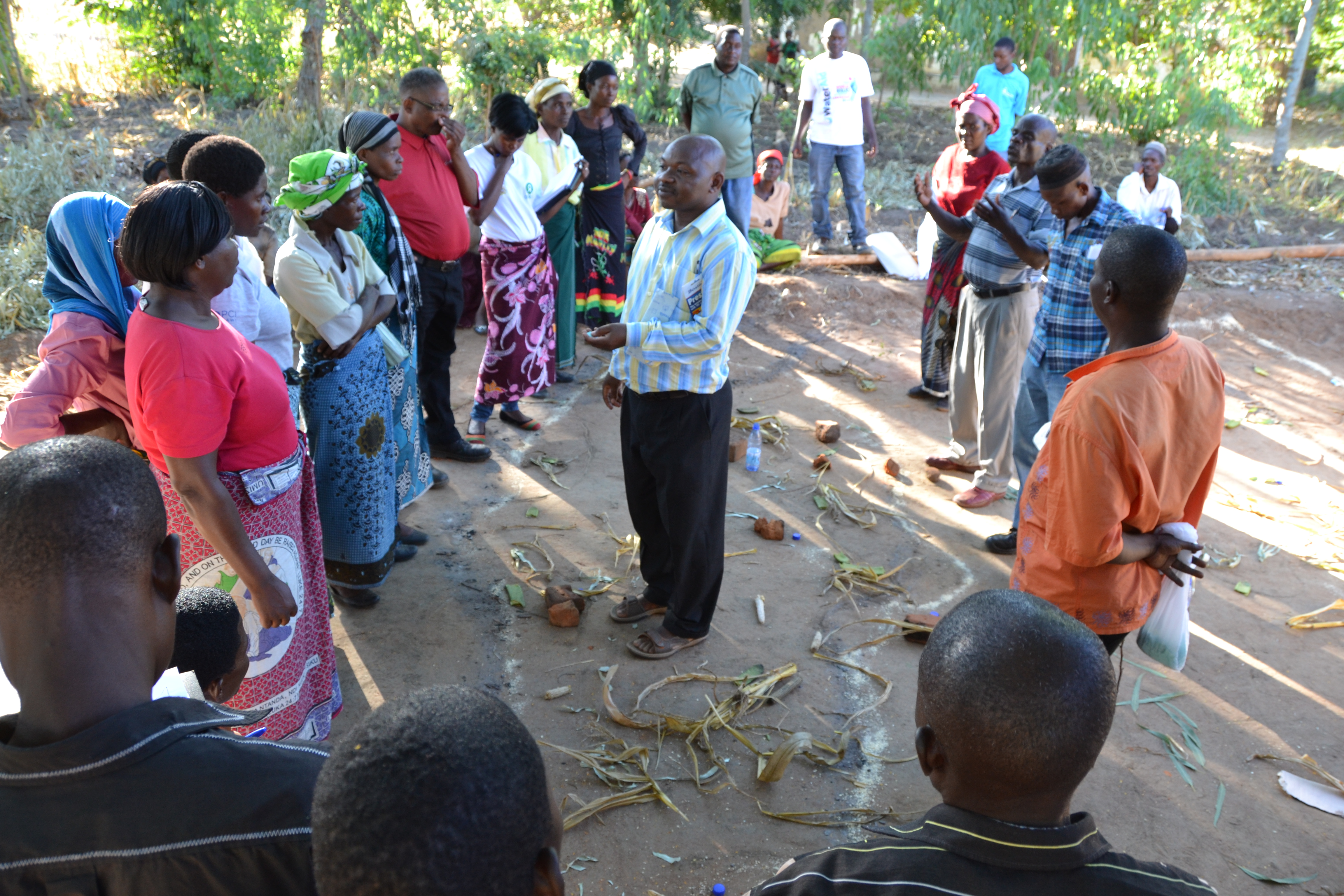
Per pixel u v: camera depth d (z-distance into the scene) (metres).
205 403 2.41
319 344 3.69
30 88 10.66
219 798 1.23
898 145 12.18
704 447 3.58
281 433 2.72
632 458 3.84
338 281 3.64
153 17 10.95
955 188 6.02
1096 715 1.37
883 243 8.79
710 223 3.39
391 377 4.26
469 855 1.02
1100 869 1.33
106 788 1.23
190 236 2.32
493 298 5.48
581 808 3.14
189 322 2.41
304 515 3.01
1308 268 9.01
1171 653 2.93
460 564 4.55
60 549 1.26
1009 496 5.38
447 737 1.05
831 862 1.41
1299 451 6.11
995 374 5.02
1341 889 2.95
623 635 4.09
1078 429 2.59
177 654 1.85
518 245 5.40
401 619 4.12
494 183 5.22
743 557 4.73
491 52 10.80
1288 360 7.55
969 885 1.31
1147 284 2.61
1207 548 4.93
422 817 1.01
